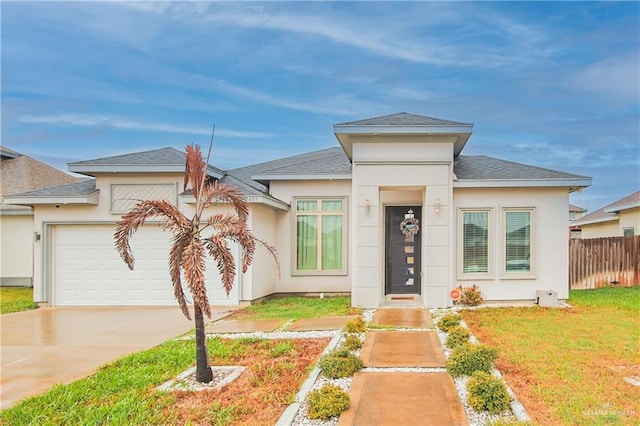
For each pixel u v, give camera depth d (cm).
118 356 787
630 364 684
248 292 1327
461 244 1299
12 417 518
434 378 630
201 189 644
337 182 1528
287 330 964
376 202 1231
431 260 1225
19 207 1911
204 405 545
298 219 1541
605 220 2248
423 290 1255
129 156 1448
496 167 1418
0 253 1944
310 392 576
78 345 872
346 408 515
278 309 1243
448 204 1220
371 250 1233
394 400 546
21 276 1942
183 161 1390
